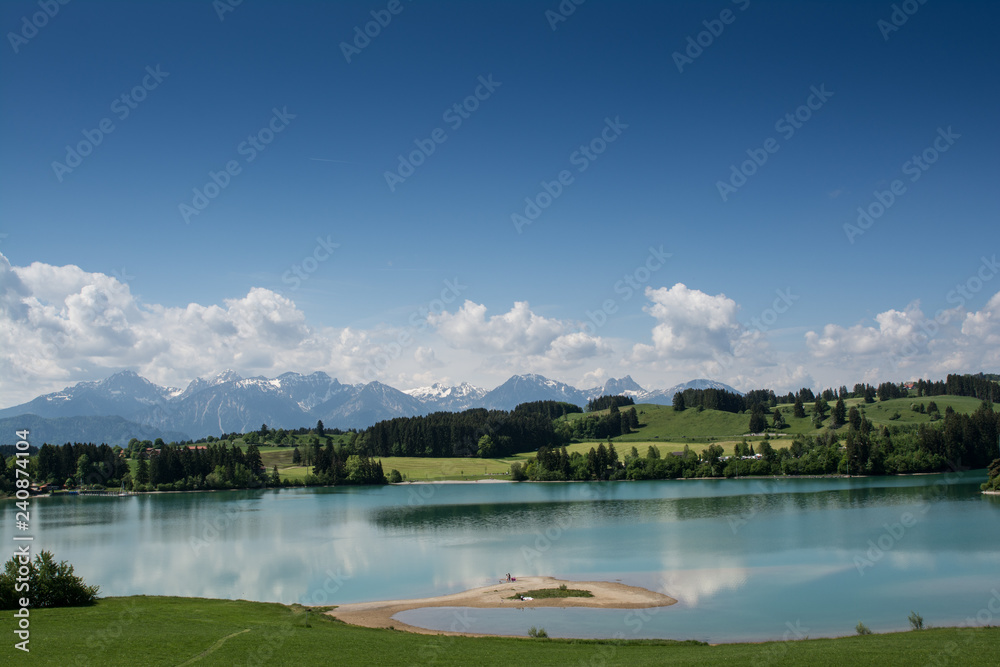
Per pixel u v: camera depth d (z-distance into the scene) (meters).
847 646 41.25
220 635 42.44
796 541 95.06
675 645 46.12
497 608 62.12
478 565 86.06
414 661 38.31
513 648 43.81
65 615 46.59
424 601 65.88
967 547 85.75
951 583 67.00
